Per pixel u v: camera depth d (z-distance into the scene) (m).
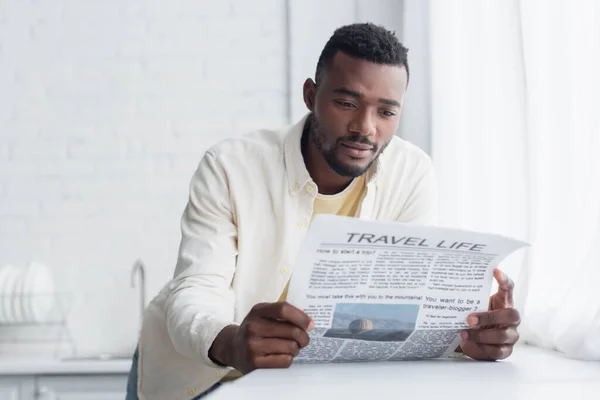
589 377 1.00
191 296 1.32
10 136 2.98
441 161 2.47
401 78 1.31
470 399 0.78
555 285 1.84
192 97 2.97
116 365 2.50
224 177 1.47
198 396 1.53
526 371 1.09
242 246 1.46
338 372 1.04
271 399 0.77
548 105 1.88
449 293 1.17
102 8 3.00
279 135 1.53
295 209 1.47
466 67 2.34
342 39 1.31
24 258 2.95
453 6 2.47
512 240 1.12
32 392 2.51
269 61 2.97
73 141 2.98
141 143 2.97
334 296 1.09
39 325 2.88
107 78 2.98
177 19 2.99
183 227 1.48
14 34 3.01
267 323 1.08
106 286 2.93
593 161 1.69
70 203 2.96
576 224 1.78
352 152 1.32
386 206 1.53
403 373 1.03
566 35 1.81
